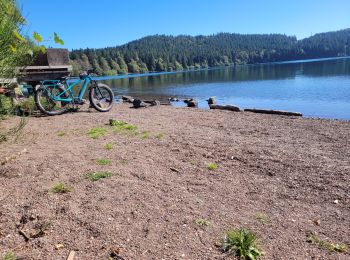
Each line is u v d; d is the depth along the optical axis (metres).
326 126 7.12
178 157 5.07
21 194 3.72
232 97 15.65
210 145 5.68
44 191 3.78
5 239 2.92
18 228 3.09
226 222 3.22
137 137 6.29
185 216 3.30
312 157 4.95
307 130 6.80
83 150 5.41
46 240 2.90
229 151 5.32
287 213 3.41
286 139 6.08
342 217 3.31
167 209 3.44
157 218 3.26
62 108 9.47
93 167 4.56
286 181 4.16
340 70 32.84
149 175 4.32
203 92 18.81
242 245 2.76
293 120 7.95
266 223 3.21
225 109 10.23
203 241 2.92
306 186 4.00
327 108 11.33
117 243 2.88
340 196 3.71
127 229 3.08
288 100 13.64
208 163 4.80
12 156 4.94
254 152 5.24
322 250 2.81
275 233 3.05
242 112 9.48
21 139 6.05
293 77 27.12
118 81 36.00
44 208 3.41
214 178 4.29
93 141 6.02
